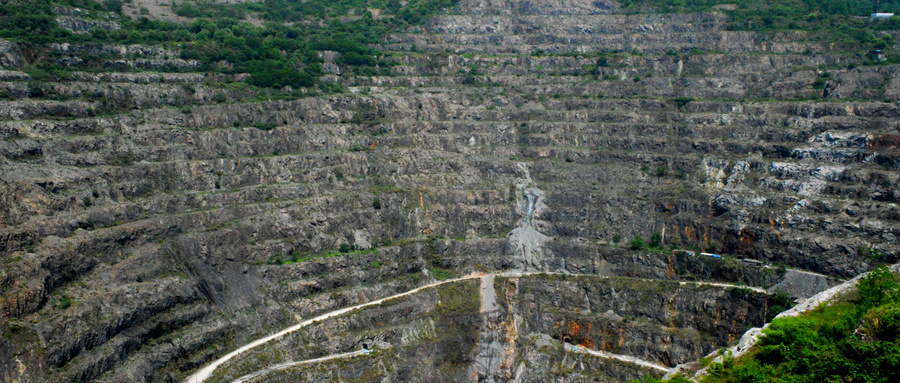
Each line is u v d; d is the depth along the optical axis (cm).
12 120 14112
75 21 18150
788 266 14575
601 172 17700
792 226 14975
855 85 18438
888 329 8031
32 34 16638
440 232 17038
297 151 17375
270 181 16300
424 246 16538
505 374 14650
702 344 13675
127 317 12175
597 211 16950
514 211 17425
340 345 13975
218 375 12588
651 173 17362
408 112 19625
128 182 14438
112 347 11688
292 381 12950
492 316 15250
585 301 15275
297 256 15225
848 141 16012
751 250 15100
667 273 15425
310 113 18325
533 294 15538
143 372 11831
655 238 16175
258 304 14125
